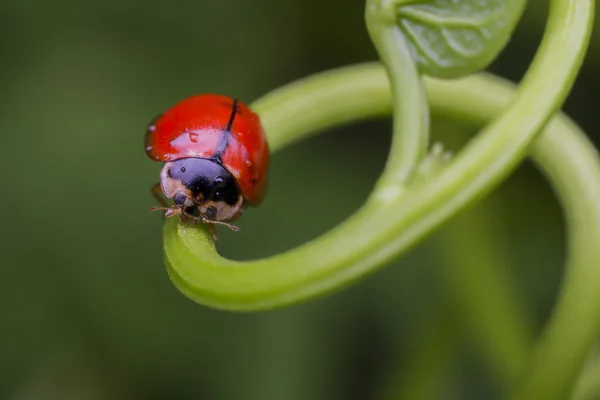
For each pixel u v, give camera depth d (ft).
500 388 0.35
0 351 0.37
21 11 0.39
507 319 0.34
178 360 0.37
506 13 0.26
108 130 0.38
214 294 0.26
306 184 0.38
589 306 0.29
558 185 0.29
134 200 0.38
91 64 0.39
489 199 0.35
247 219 0.38
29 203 0.37
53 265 0.37
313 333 0.37
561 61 0.26
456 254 0.35
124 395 0.37
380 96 0.29
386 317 0.37
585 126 0.38
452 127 0.33
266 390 0.37
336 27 0.39
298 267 0.26
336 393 0.37
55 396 0.37
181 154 0.28
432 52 0.26
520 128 0.26
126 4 0.39
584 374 0.30
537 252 0.38
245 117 0.28
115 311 0.37
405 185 0.26
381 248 0.26
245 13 0.39
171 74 0.39
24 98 0.38
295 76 0.39
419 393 0.36
